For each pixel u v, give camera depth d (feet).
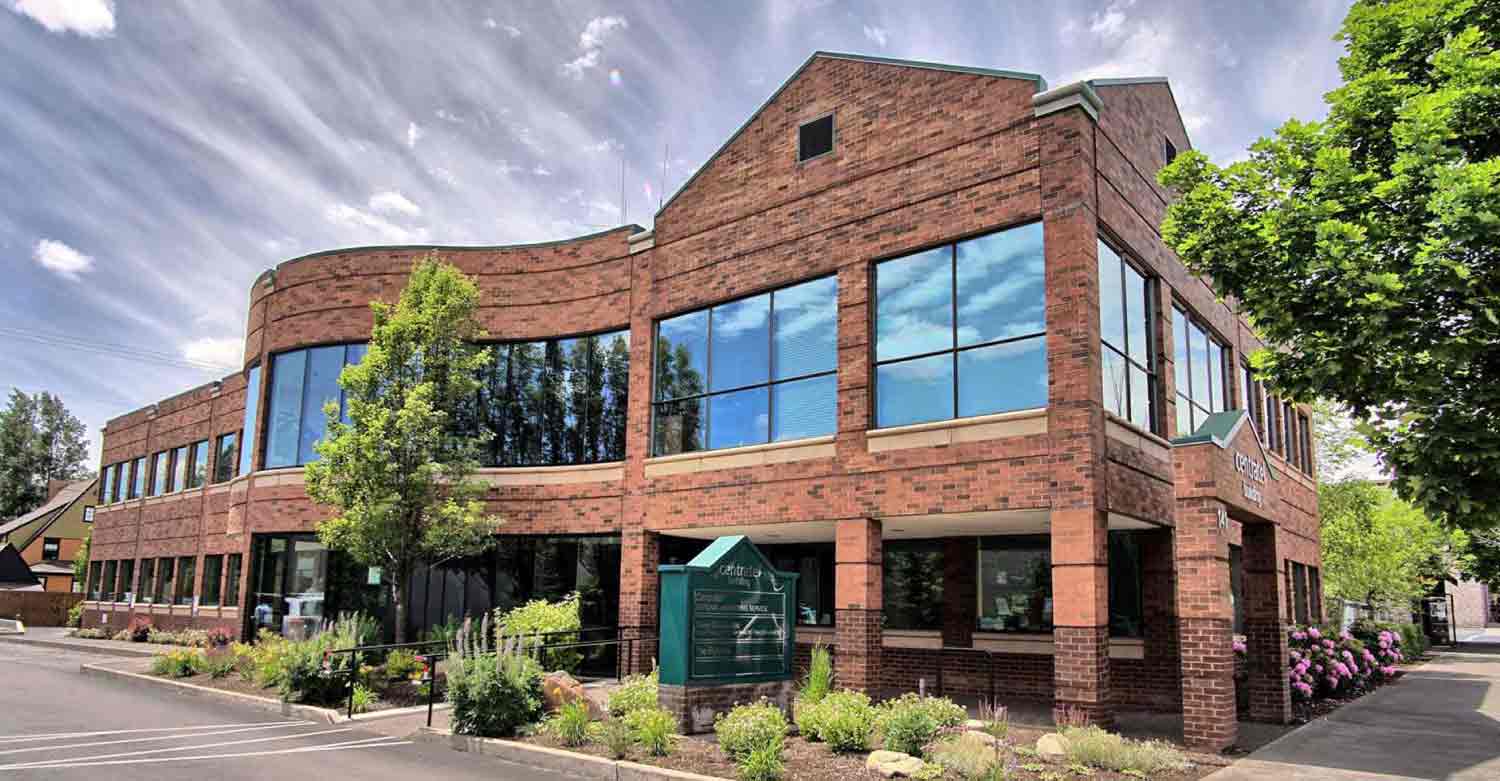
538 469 72.02
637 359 67.82
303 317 83.41
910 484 51.42
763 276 60.75
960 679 61.57
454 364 68.49
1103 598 44.88
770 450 58.34
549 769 37.70
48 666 82.84
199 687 62.28
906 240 53.88
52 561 206.08
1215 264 35.70
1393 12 35.04
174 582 119.03
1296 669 55.11
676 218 67.21
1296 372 33.58
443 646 64.08
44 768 36.14
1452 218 28.63
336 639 56.75
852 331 55.42
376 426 63.62
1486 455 28.96
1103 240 50.93
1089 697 43.27
